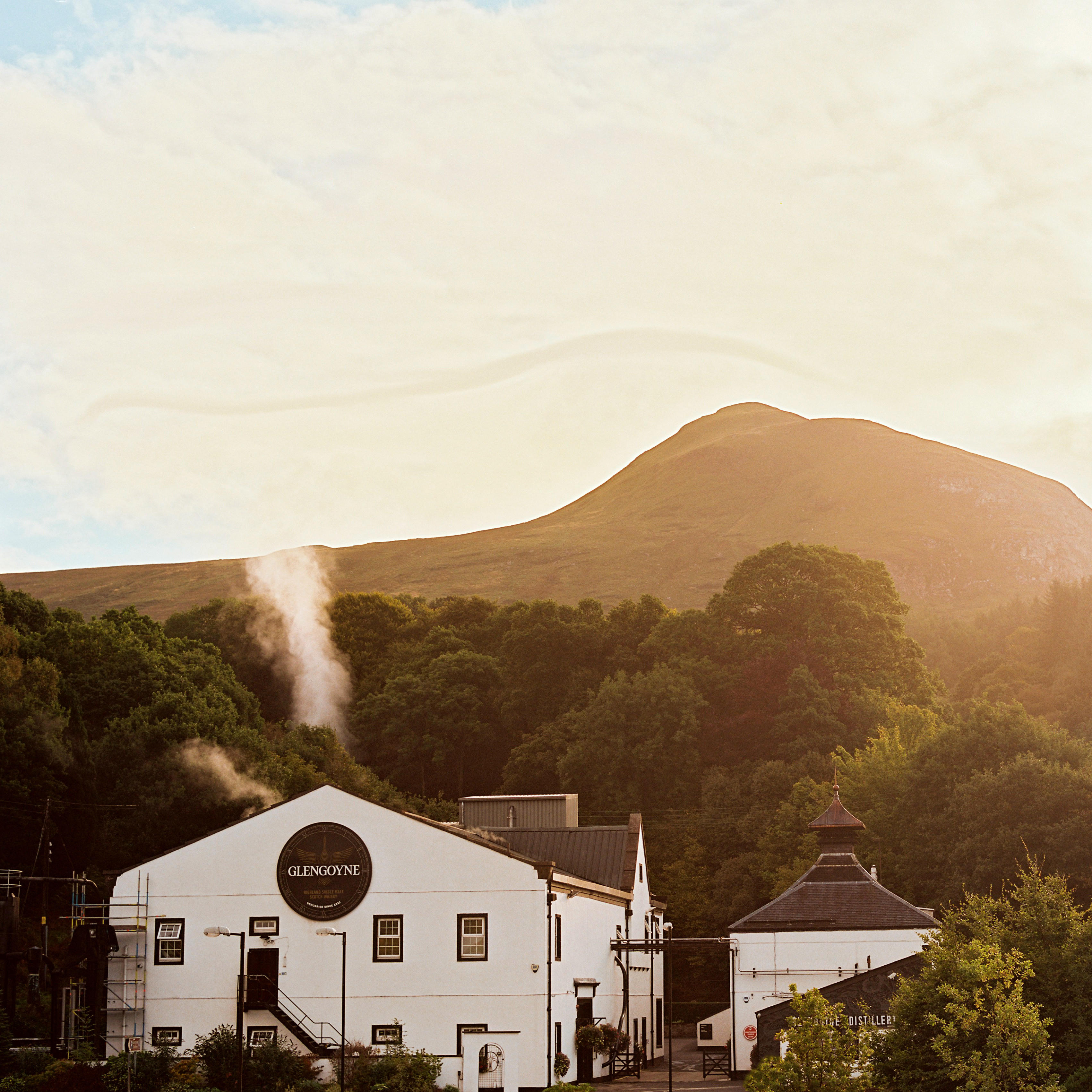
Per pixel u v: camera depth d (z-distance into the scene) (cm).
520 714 13350
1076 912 4625
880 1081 4272
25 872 7775
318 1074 5759
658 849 10444
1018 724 8675
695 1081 6488
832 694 11469
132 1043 6034
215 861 6253
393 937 6059
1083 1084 4100
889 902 6719
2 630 8812
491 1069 5694
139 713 9275
